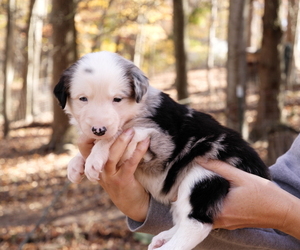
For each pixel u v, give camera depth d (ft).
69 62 36.55
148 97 7.30
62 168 32.53
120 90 6.61
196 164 7.18
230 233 6.75
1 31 66.95
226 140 7.42
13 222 23.57
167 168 7.27
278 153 22.02
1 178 31.63
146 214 7.22
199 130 7.34
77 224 22.49
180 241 6.63
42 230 22.15
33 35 52.75
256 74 47.24
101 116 6.32
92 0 34.99
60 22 35.09
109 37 41.47
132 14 31.07
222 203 6.66
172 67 99.91
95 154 6.63
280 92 26.84
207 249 7.08
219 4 57.52
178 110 7.47
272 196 6.40
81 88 6.49
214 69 82.84
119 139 6.62
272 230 7.24
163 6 37.63
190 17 38.70
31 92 55.88
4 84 47.21
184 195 6.96
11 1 48.85
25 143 41.37
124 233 21.50
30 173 32.09
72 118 7.41
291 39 50.34
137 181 7.20
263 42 27.55
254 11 68.69
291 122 30.63
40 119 54.60
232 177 6.75
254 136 25.85
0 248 20.71
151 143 7.09
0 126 55.31
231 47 24.29
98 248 20.40
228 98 24.21
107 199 25.38
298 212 6.31
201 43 76.54
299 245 6.97
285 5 51.19
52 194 27.40
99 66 6.63
